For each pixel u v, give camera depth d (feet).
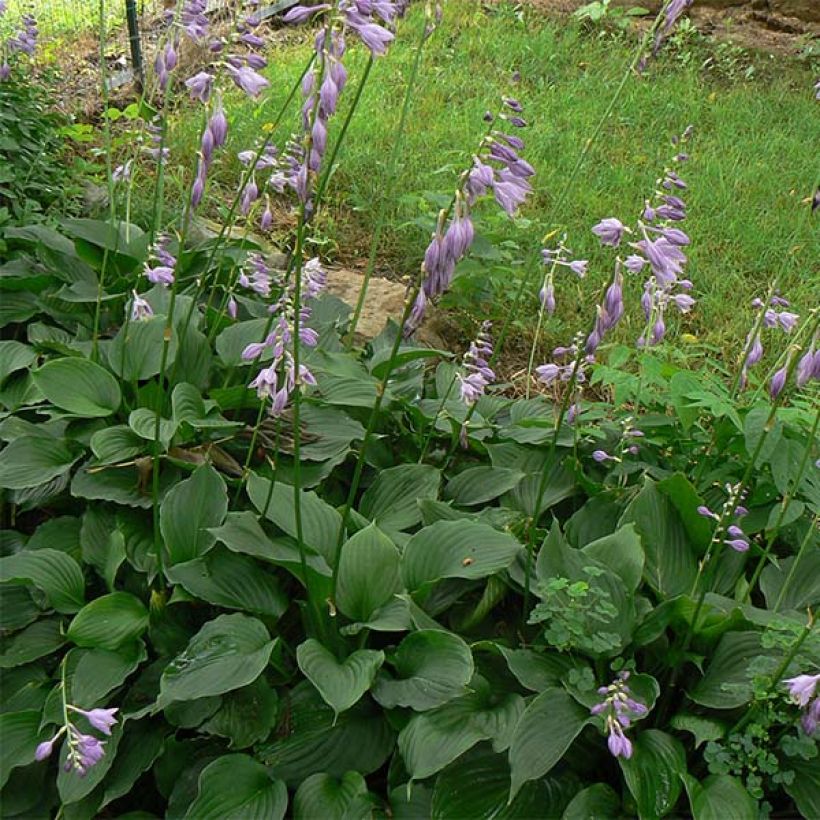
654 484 11.21
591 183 22.09
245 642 9.27
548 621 10.29
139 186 19.07
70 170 18.86
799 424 11.60
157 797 9.73
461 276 16.80
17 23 24.13
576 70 28.50
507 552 10.05
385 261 19.43
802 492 11.79
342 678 9.04
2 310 14.33
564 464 12.12
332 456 11.78
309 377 9.00
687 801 9.02
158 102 23.53
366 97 24.73
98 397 11.91
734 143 25.43
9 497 11.88
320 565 9.93
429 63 27.68
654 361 12.39
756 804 8.44
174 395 11.51
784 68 31.37
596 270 18.88
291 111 22.74
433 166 21.84
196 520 10.51
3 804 9.21
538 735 8.58
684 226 20.93
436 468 12.10
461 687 8.87
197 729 9.43
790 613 10.21
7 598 10.49
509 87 26.50
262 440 11.93
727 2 35.65
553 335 17.75
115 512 11.15
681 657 9.78
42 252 14.62
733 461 12.50
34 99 18.56
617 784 9.34
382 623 9.59
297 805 8.71
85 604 10.41
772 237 21.08
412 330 8.51
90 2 28.12
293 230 19.29
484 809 8.70
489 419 13.44
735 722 9.38
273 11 28.30
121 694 9.81
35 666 10.21
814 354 8.71
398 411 13.02
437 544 10.35
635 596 10.35
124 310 14.10
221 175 20.58
